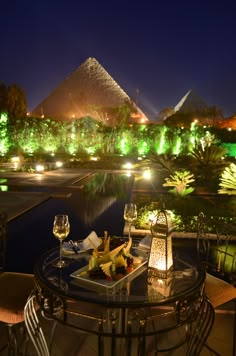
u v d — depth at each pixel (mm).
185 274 2184
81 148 25891
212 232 5672
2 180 12703
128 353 2047
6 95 33656
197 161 11898
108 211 8055
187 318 1990
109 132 26281
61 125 25469
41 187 11344
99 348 1973
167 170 11273
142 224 6375
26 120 24484
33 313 2066
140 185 11883
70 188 11305
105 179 14078
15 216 7066
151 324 2883
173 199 8984
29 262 4758
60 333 2803
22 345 2557
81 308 3135
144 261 2348
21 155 21203
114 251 2086
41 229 6406
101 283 1997
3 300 2434
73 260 2383
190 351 2072
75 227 6707
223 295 2600
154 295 1903
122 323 2172
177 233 5855
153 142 26328
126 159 22406
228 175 6359
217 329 2943
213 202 8828
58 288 1968
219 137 26188
